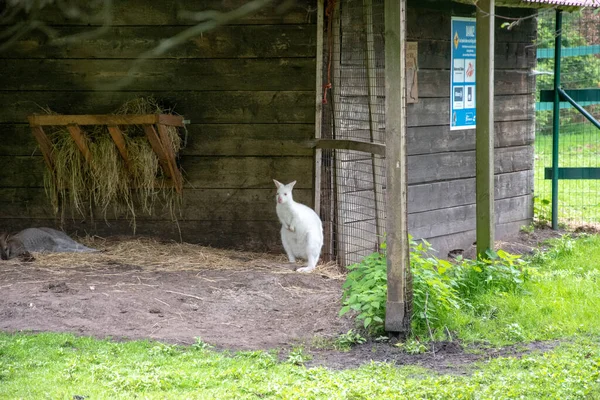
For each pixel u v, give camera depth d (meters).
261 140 11.89
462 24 13.62
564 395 6.53
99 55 11.89
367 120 11.86
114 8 11.72
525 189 15.54
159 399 6.45
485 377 7.16
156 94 11.91
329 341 8.51
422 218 13.22
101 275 10.45
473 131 14.21
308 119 11.73
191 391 6.71
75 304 9.12
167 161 11.49
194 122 11.92
